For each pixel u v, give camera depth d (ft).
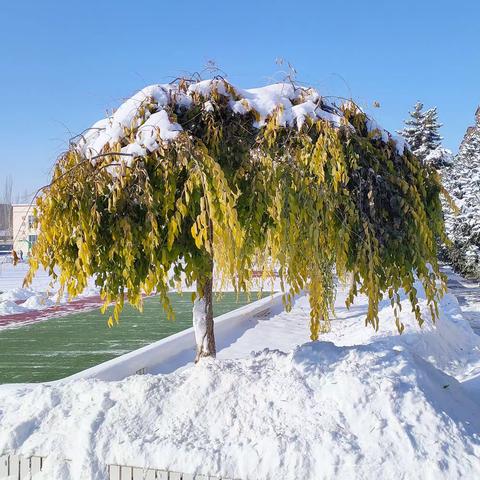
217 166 14.66
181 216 15.46
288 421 13.66
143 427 14.07
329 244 16.69
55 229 15.30
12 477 13.91
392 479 11.92
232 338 40.34
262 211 15.83
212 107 16.55
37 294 72.79
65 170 15.96
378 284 16.72
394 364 15.60
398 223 17.33
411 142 142.00
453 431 13.20
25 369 31.32
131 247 15.19
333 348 16.40
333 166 15.78
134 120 16.49
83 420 14.30
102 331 44.73
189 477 12.56
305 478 12.21
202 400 14.56
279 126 16.43
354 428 13.25
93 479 13.10
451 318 42.42
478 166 103.35
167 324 47.83
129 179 15.62
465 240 103.09
